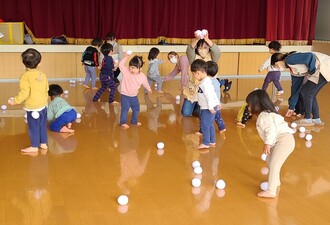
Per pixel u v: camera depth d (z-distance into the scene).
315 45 10.27
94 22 9.00
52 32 8.87
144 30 9.30
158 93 7.65
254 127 5.50
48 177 3.70
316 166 4.12
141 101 6.94
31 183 3.57
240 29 9.96
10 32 8.56
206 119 4.47
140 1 9.16
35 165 3.98
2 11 8.60
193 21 9.56
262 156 4.25
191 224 2.95
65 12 8.87
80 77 9.10
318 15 10.60
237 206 3.24
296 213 3.15
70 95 7.29
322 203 3.33
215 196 3.40
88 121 5.60
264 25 10.05
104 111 6.18
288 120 5.93
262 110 3.36
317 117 5.68
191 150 4.53
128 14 9.13
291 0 9.98
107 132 5.11
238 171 3.96
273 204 3.29
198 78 4.45
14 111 6.05
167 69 9.48
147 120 5.72
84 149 4.46
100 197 3.33
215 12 9.73
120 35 9.11
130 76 5.22
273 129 3.29
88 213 3.07
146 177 3.76
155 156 4.31
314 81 5.43
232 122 5.73
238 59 9.93
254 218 3.05
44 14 8.73
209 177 3.80
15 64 8.63
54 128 5.07
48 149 4.44
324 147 4.72
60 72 8.97
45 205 3.18
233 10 9.78
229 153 4.45
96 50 7.88
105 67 6.65
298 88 5.94
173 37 9.50
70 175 3.76
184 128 5.36
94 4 8.94
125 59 5.25
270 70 7.38
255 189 3.56
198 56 5.52
